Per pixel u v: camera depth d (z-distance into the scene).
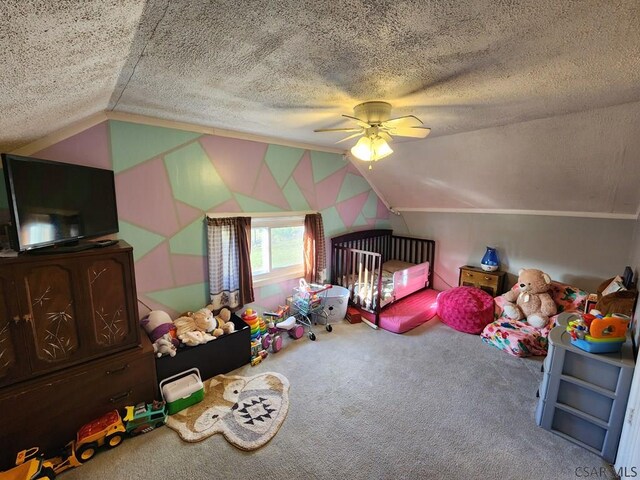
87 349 1.95
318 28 1.09
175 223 2.77
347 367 2.85
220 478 1.75
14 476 1.58
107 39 1.03
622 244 3.15
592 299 2.84
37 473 1.61
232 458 1.88
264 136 3.24
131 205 2.50
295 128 2.87
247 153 3.15
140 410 2.07
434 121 2.53
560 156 2.71
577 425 1.98
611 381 1.82
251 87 1.74
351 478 1.75
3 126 1.48
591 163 2.64
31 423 1.77
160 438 2.03
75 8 0.74
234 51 1.27
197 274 2.98
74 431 1.93
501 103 2.04
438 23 1.06
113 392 2.06
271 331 3.29
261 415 2.22
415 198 4.60
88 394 1.95
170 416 2.20
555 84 1.68
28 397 1.74
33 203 1.68
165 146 2.62
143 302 2.66
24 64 0.93
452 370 2.80
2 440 1.69
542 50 1.27
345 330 3.64
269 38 1.16
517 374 2.74
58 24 0.78
